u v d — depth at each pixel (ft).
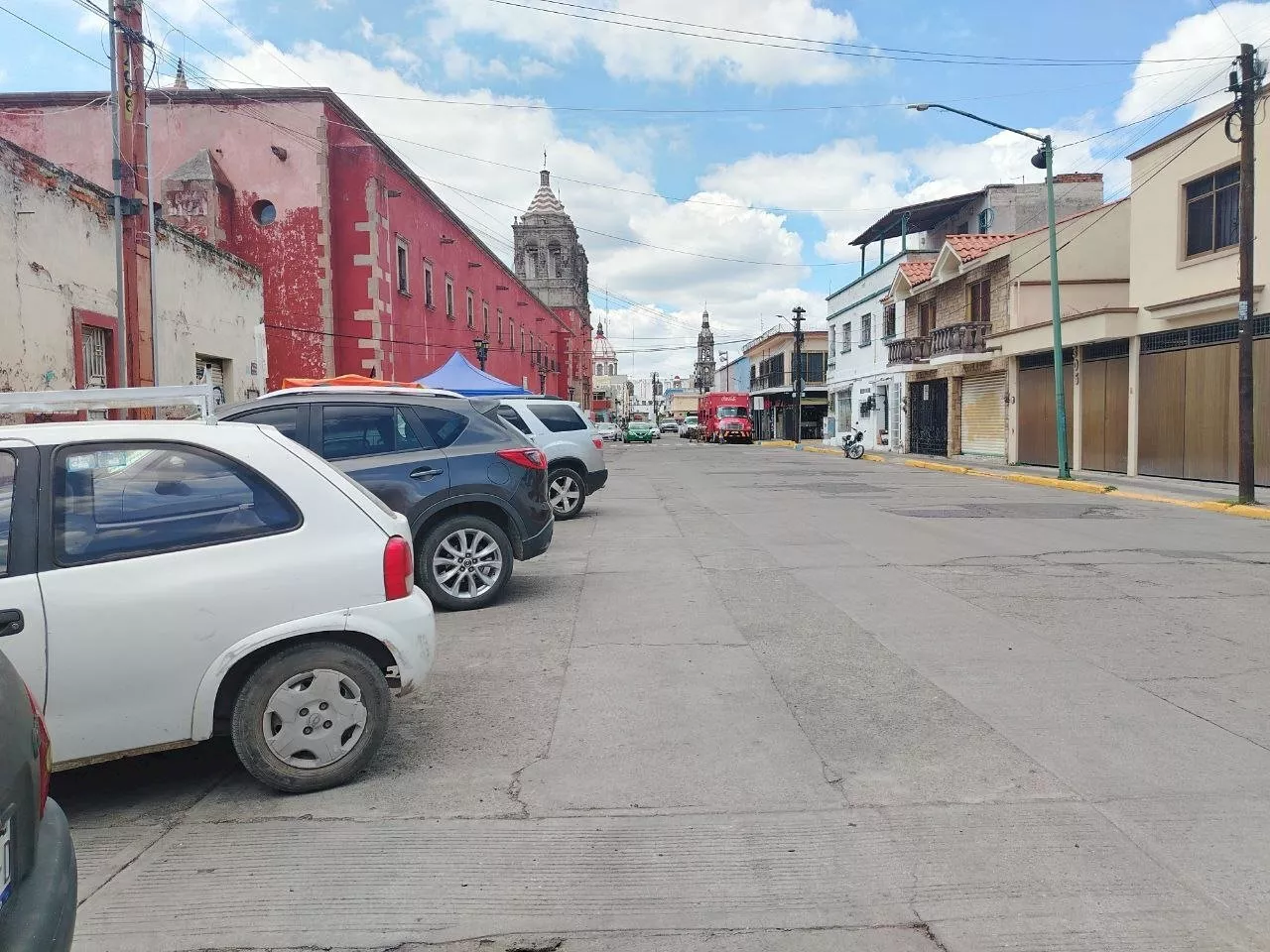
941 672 17.69
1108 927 9.09
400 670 13.32
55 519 11.69
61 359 39.24
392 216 86.69
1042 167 65.21
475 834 11.39
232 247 79.15
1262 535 37.40
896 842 10.94
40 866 6.52
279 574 12.51
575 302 239.30
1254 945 8.75
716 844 11.00
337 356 81.25
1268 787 12.32
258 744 12.50
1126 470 67.31
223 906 9.78
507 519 24.39
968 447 96.78
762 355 221.87
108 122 78.33
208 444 12.84
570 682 17.46
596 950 8.90
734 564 30.04
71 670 11.35
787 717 15.33
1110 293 80.89
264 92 78.84
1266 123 51.75
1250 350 47.16
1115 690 16.49
